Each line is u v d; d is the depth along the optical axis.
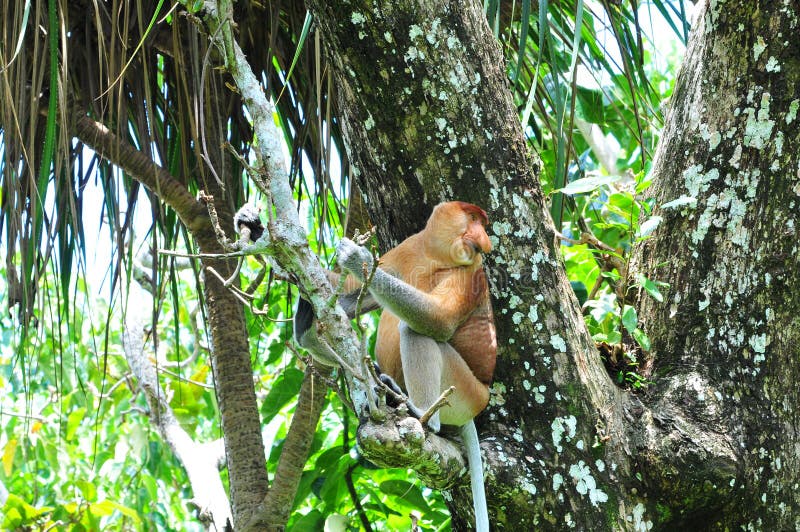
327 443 9.82
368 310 6.22
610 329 7.37
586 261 9.09
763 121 6.21
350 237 7.86
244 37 7.82
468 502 5.66
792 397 6.03
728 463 5.66
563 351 5.76
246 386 7.67
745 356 6.04
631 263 6.68
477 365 5.61
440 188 5.80
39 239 7.23
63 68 6.33
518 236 5.76
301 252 4.42
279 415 12.00
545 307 5.76
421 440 4.61
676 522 5.77
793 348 6.09
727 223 6.22
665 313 6.29
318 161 7.59
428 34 5.64
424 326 5.30
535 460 5.66
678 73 6.87
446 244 5.55
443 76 5.67
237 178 8.20
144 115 7.24
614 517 5.62
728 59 6.33
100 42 6.40
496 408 5.80
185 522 14.38
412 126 5.74
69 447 13.85
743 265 6.14
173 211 8.27
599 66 7.97
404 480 8.08
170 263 7.98
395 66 5.65
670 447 5.71
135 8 7.21
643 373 6.23
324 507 7.86
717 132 6.33
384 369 5.77
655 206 6.60
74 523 10.30
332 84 7.34
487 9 6.12
